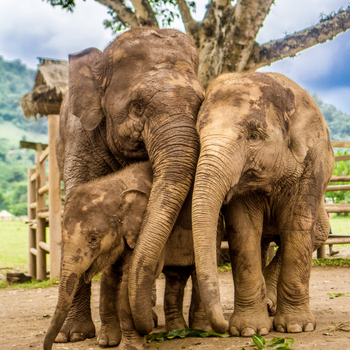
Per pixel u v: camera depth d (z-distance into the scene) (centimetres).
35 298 739
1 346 406
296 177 393
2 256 1680
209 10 982
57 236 895
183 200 375
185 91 399
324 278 797
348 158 1020
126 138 427
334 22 1009
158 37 443
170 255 403
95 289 764
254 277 397
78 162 493
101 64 459
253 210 407
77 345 402
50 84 1395
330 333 371
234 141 341
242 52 972
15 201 10019
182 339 386
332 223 2125
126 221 359
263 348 329
